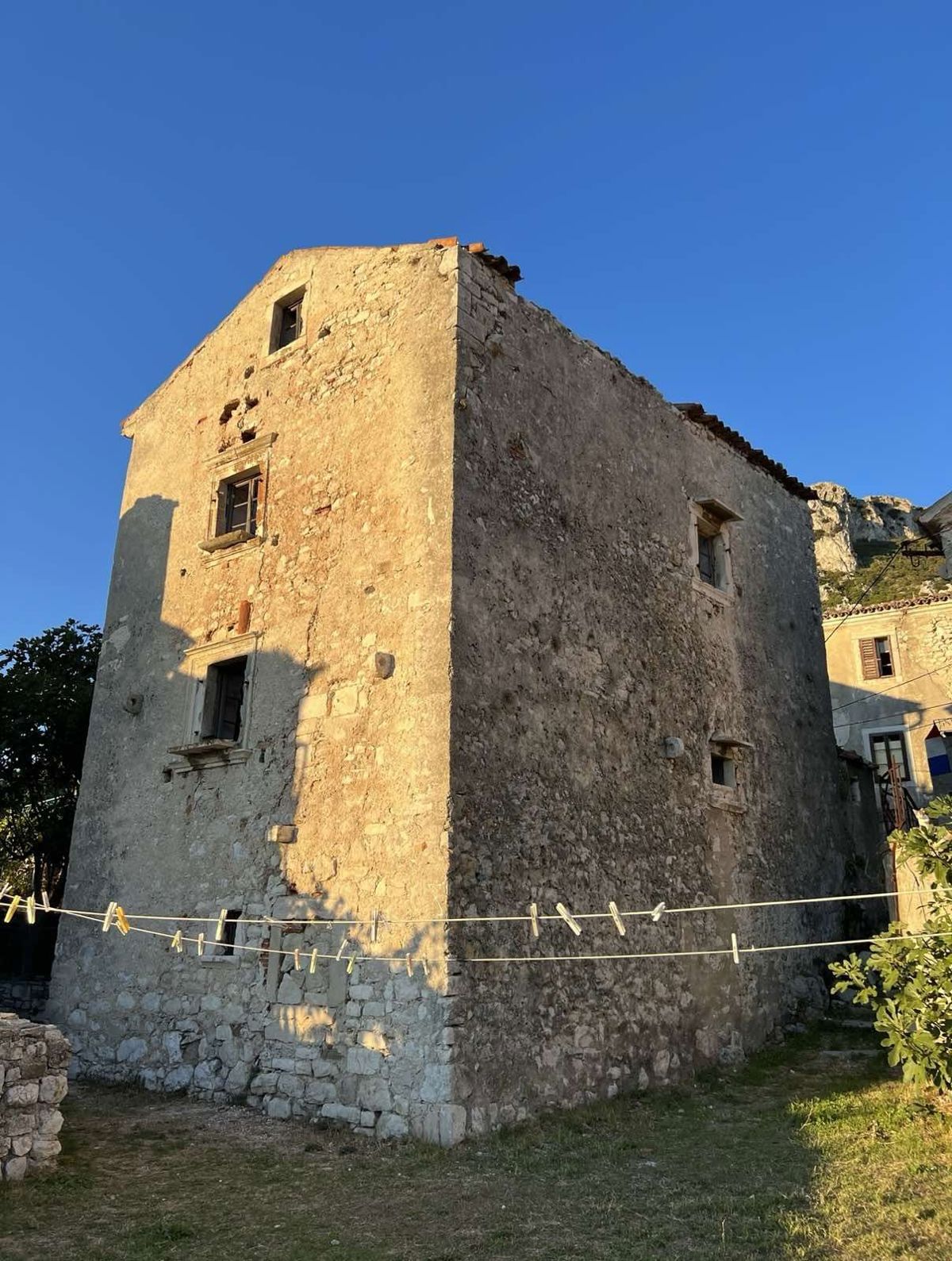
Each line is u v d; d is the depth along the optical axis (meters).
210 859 10.11
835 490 55.59
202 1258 5.12
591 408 11.23
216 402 12.37
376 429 9.99
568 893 9.00
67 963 11.34
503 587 9.21
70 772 15.59
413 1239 5.35
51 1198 6.11
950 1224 5.24
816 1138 7.31
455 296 9.64
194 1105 8.88
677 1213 5.62
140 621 12.30
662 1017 9.78
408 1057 7.65
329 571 9.98
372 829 8.60
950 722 21.53
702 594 12.55
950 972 7.19
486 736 8.56
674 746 10.98
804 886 13.17
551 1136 7.47
